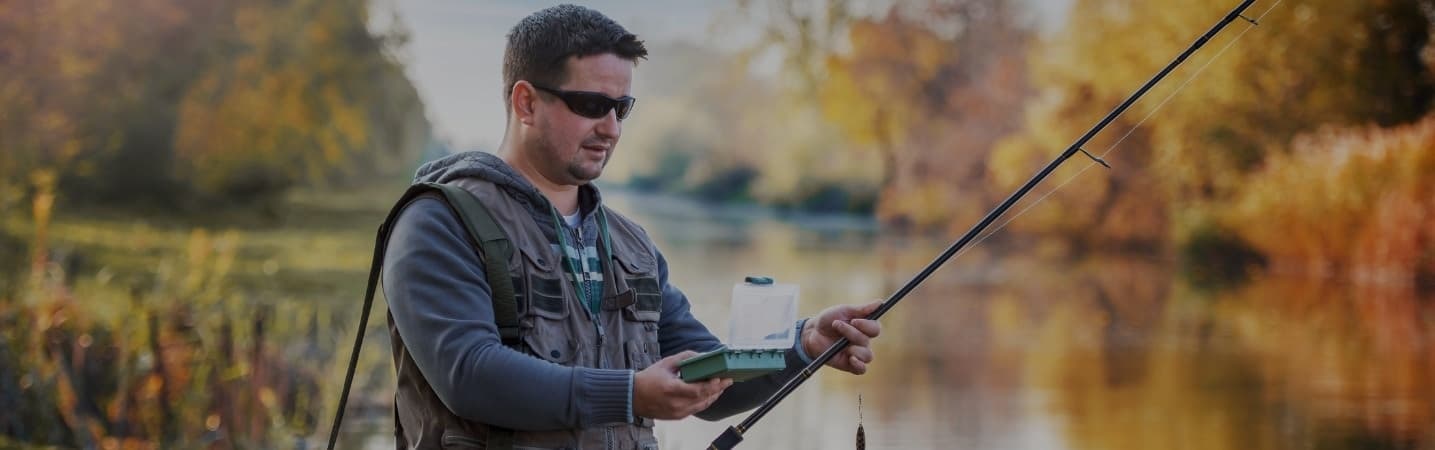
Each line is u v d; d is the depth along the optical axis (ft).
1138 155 69.05
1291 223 57.00
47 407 18.83
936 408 26.21
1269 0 59.57
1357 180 53.52
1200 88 62.49
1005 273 61.05
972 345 37.29
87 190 66.95
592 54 7.86
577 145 7.91
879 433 23.39
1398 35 57.26
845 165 97.14
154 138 70.33
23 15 60.90
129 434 19.30
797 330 8.63
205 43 72.90
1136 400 27.63
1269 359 33.83
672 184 112.57
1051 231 72.64
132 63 69.15
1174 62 8.37
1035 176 8.38
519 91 7.96
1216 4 62.03
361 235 67.10
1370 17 57.47
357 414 22.81
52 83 62.64
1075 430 24.16
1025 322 42.96
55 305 21.39
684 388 7.32
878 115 91.30
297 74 77.77
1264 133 61.57
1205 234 61.46
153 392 19.53
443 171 7.98
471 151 8.02
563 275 7.79
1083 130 71.26
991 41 85.92
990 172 83.66
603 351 7.86
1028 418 25.35
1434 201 50.80
